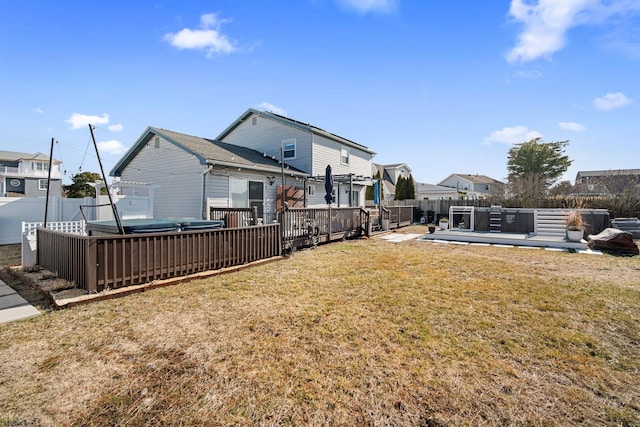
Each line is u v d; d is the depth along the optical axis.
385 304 4.04
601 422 1.92
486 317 3.62
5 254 7.92
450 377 2.39
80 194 25.39
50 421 1.91
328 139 16.02
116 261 4.48
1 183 29.59
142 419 1.94
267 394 2.18
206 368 2.52
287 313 3.71
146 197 11.32
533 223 11.40
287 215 7.98
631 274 5.72
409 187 27.42
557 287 4.85
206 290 4.64
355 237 11.55
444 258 7.31
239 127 16.84
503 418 1.95
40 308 3.87
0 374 2.41
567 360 2.66
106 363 2.59
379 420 1.93
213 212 10.16
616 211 14.25
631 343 2.98
